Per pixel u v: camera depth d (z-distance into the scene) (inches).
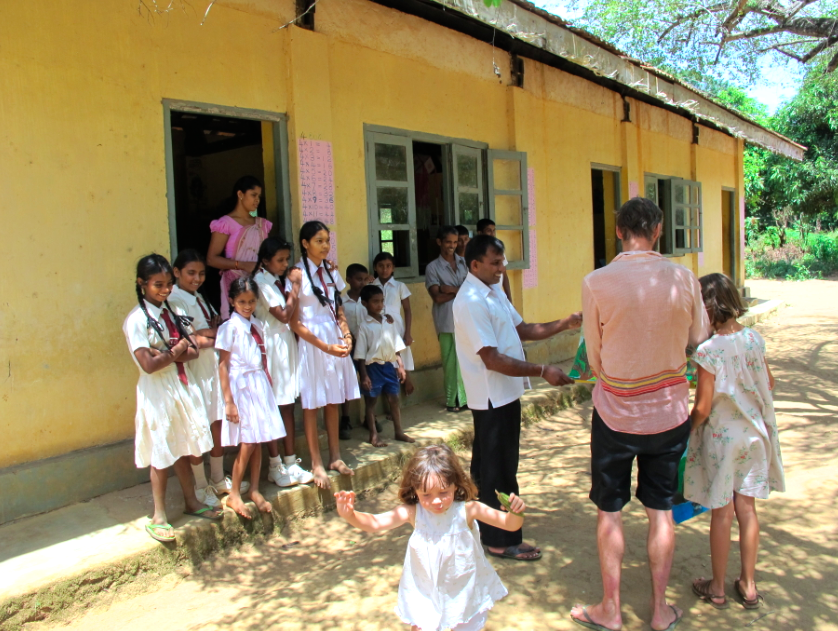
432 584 101.2
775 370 341.4
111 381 171.6
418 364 262.8
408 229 257.8
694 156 509.0
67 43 161.5
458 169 281.0
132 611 133.6
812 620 122.6
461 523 103.3
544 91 334.3
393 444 209.2
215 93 191.5
